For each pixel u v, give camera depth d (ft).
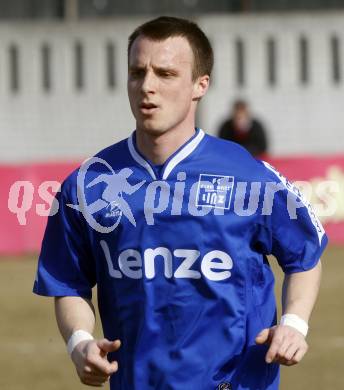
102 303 34.73
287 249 33.94
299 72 204.74
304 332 32.58
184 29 33.65
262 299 33.81
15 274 119.96
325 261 126.72
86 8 217.77
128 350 33.65
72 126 207.92
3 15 219.41
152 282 33.27
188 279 33.09
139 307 33.32
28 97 207.72
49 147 207.92
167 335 33.17
